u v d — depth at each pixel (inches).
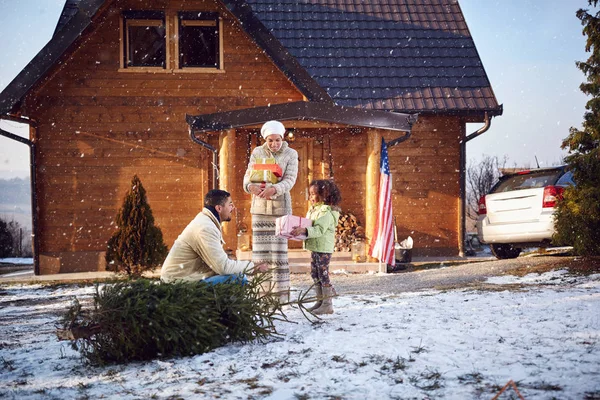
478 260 530.6
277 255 250.7
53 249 524.1
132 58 580.4
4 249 924.0
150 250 436.8
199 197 541.3
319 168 558.6
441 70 590.2
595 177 363.9
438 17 651.5
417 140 576.4
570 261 370.9
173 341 174.4
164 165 538.6
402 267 499.2
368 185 486.0
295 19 637.9
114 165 532.7
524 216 411.8
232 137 477.7
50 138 525.3
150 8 535.2
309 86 521.7
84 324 172.4
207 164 541.3
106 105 532.4
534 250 564.4
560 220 373.7
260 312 190.1
